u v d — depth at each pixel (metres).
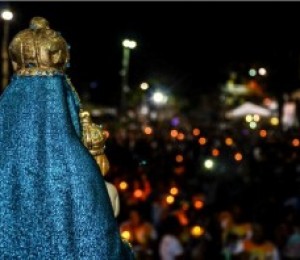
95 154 2.81
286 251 12.46
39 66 2.68
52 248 2.47
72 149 2.56
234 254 12.21
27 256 2.47
